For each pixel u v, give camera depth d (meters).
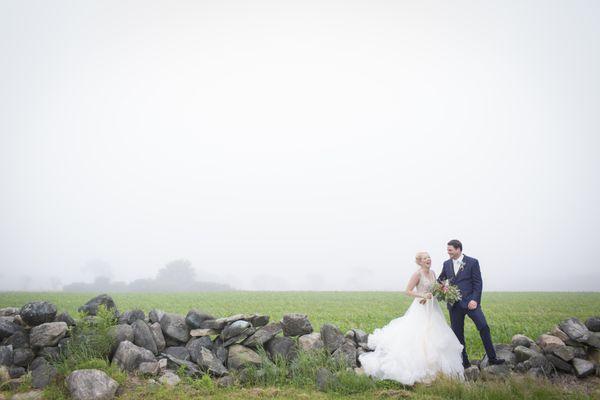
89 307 9.74
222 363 8.84
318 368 8.44
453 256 9.79
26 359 8.20
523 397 7.28
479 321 9.14
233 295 45.62
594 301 31.34
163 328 9.41
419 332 9.01
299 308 26.95
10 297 35.97
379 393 7.75
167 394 7.34
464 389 7.58
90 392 6.93
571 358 8.86
